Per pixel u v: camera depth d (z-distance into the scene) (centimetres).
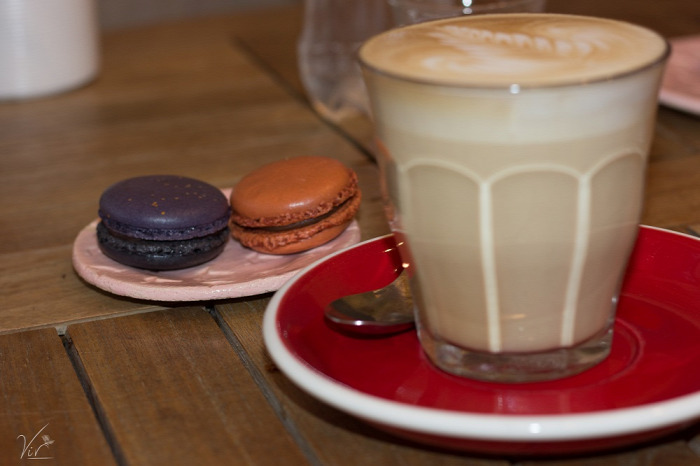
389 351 48
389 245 53
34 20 82
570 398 45
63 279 57
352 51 80
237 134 75
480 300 45
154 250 55
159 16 140
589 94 42
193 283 53
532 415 43
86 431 46
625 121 43
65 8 83
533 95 42
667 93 72
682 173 64
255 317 52
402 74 43
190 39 102
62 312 54
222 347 50
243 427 46
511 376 46
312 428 46
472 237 44
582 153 43
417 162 44
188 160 71
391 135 45
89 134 77
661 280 51
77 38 85
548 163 43
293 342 47
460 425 41
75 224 63
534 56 44
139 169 70
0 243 61
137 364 50
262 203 56
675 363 46
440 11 64
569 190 44
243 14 113
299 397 47
